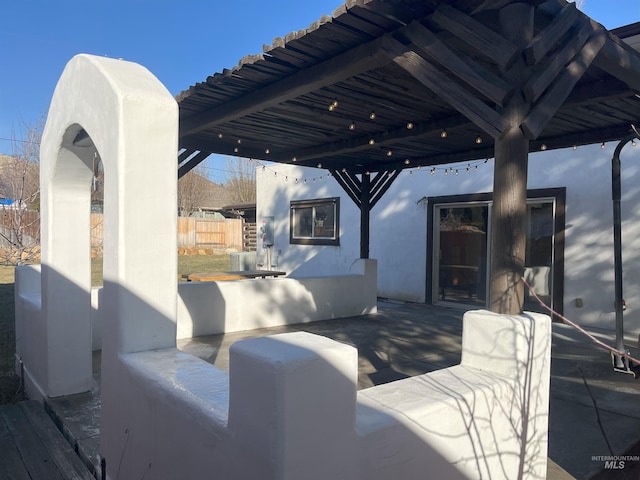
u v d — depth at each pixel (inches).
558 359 195.9
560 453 112.8
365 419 65.4
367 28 108.0
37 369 161.0
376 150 249.6
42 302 152.7
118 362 94.3
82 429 125.5
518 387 85.5
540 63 117.3
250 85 146.5
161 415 78.1
